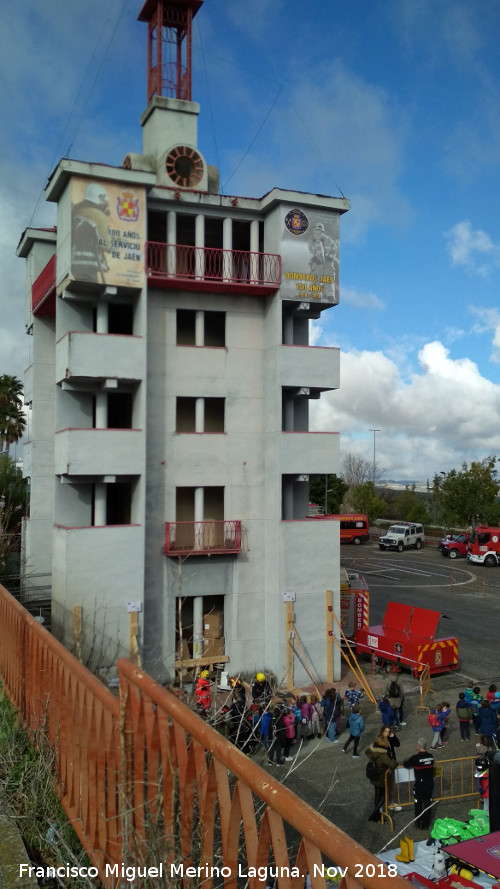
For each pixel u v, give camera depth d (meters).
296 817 2.40
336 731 19.86
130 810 3.40
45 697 5.46
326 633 25.53
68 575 22.62
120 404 27.44
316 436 25.91
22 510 34.78
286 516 26.55
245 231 27.45
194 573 25.19
